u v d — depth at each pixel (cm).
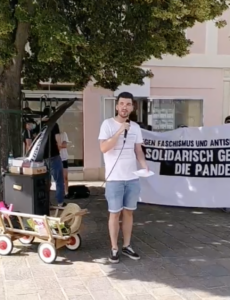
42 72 725
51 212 513
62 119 1036
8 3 473
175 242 524
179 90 1084
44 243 438
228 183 703
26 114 600
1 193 552
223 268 430
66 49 545
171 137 738
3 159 562
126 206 445
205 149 714
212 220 649
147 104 1067
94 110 1038
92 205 750
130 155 433
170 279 399
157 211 708
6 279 395
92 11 523
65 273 411
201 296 362
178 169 733
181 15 474
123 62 570
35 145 477
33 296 359
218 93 1109
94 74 725
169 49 598
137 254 462
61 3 511
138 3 511
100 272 414
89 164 1048
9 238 456
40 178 464
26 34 557
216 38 1086
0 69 571
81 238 519
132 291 371
